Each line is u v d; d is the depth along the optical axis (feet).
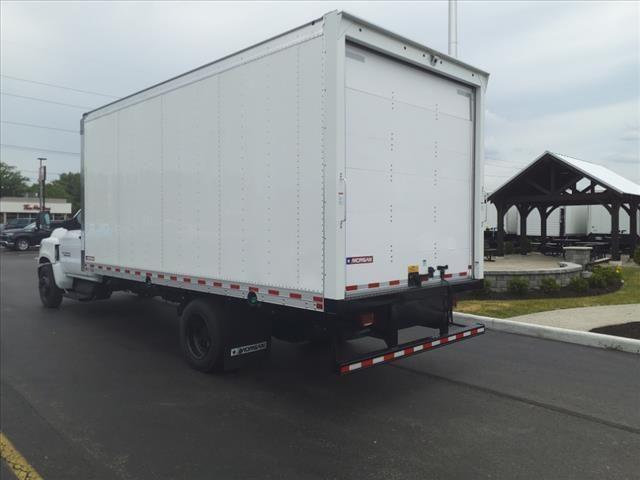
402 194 16.08
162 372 19.25
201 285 18.35
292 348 23.06
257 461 12.06
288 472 11.53
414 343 16.01
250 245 16.11
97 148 25.36
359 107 14.61
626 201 62.44
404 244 16.19
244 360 18.60
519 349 22.52
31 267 63.52
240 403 15.97
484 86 18.93
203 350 19.25
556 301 32.99
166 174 20.12
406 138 16.22
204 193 18.07
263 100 15.49
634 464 11.95
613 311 29.37
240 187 16.44
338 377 18.66
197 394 16.80
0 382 17.95
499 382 17.97
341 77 13.47
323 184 13.69
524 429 13.94
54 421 14.44
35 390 17.11
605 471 11.62
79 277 29.86
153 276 21.13
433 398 16.42
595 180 57.67
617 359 20.86
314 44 13.92
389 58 15.58
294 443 13.06
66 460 12.10
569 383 17.83
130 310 32.78
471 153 19.04
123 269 23.32
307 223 14.17
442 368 19.69
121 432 13.73
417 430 13.88
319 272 13.87
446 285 17.58
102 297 28.78
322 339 19.26
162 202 20.40
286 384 17.89
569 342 23.75
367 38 14.33
